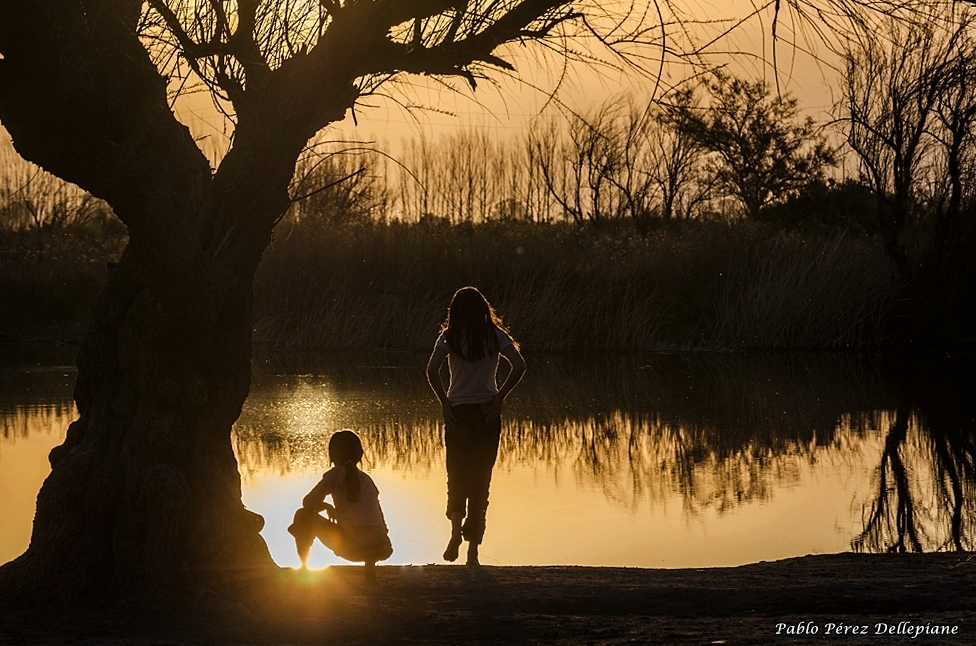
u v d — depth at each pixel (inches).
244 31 367.6
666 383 1387.8
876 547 566.6
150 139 355.3
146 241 353.1
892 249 1909.4
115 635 335.0
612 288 1966.0
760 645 315.9
